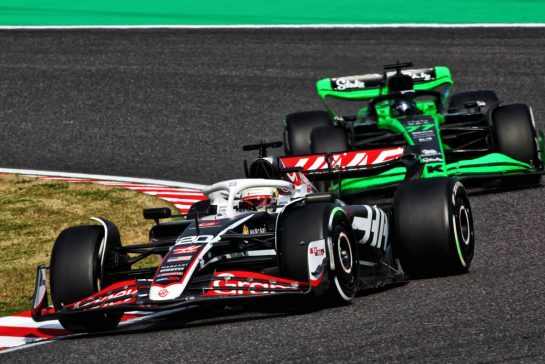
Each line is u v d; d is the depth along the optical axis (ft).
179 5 281.74
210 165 183.83
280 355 75.72
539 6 254.68
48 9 283.59
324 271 88.53
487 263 106.63
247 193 101.76
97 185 168.55
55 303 93.09
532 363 69.00
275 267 99.19
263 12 269.03
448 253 98.48
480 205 139.33
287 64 232.73
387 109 154.81
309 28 253.03
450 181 101.40
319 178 115.85
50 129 209.36
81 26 266.77
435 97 159.94
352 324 83.30
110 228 96.73
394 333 79.05
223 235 92.27
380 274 100.68
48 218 151.64
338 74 224.74
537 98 203.72
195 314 100.07
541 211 131.75
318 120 164.55
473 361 70.44
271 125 203.00
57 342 90.53
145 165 186.39
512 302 86.38
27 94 226.99
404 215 99.76
